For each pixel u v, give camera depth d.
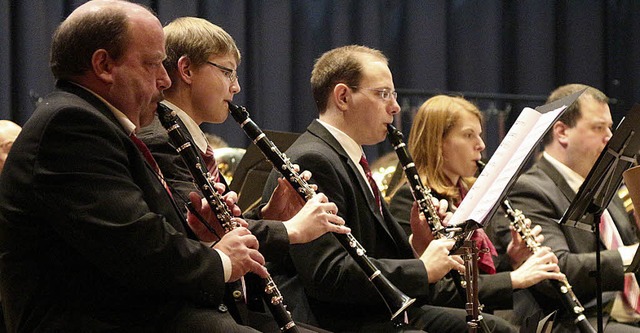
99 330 4.39
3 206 4.43
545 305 7.23
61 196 4.30
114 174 4.39
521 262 6.95
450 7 13.15
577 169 7.82
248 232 4.76
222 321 4.53
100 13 4.68
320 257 5.82
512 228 6.86
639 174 5.64
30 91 10.73
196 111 5.65
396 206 6.98
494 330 6.51
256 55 11.96
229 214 4.95
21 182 4.36
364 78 6.33
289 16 12.09
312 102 12.36
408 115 12.57
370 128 6.34
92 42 4.66
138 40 4.70
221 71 5.63
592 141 7.73
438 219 6.21
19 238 4.43
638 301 7.45
